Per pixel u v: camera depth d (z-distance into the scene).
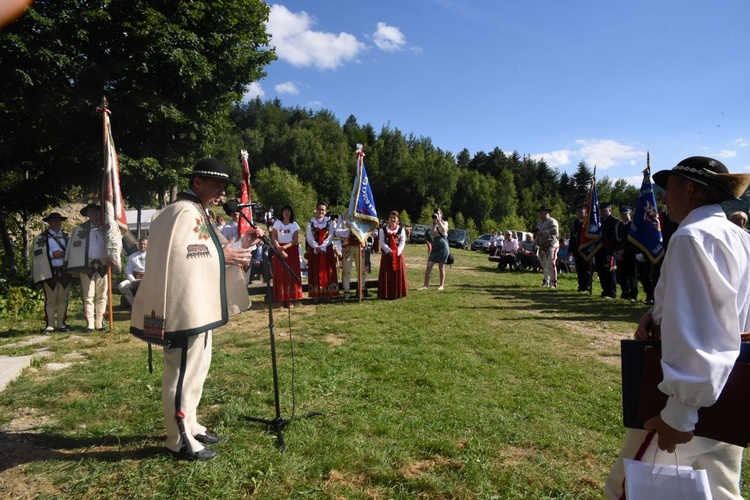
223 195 3.43
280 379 4.57
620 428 3.68
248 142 97.06
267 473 2.94
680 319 1.65
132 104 14.09
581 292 11.36
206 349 3.29
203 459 3.07
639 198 8.83
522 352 5.71
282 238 8.75
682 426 1.65
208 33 16.62
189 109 16.58
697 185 1.88
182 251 3.01
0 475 2.90
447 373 4.84
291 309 8.61
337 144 109.19
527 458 3.21
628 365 1.89
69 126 13.65
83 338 6.61
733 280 1.71
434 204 78.81
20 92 12.45
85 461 3.06
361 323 7.25
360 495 2.75
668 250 1.82
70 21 12.66
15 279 10.64
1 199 13.05
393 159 86.69
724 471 1.85
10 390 4.36
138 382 4.53
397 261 9.69
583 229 10.78
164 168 15.80
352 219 9.12
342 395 4.25
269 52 18.41
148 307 3.03
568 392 4.42
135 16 13.96
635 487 1.73
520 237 33.62
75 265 7.03
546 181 101.31
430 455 3.20
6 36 11.35
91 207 7.38
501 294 10.62
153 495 2.71
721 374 1.57
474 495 2.76
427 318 7.61
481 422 3.70
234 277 3.51
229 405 3.91
